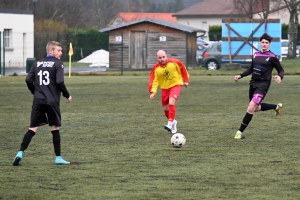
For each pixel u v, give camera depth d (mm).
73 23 128625
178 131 22391
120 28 69438
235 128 23062
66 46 91688
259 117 26312
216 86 45219
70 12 128125
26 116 27453
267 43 20484
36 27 97562
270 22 64375
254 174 14680
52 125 16047
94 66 80562
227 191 12930
